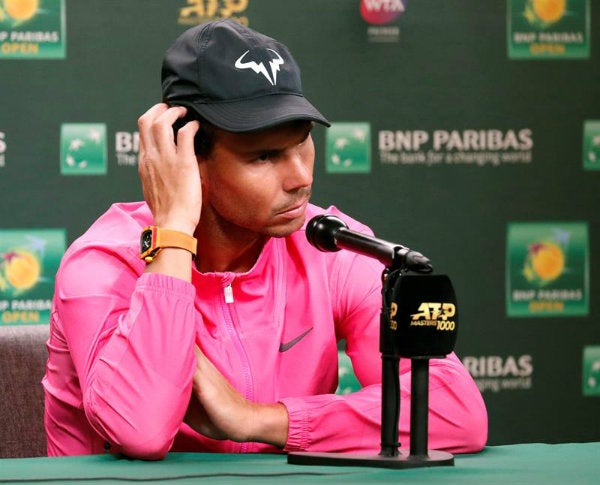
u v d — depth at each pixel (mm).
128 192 13734
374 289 7395
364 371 7438
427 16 14062
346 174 14039
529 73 14258
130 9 13633
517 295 14367
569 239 14406
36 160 13594
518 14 14195
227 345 7027
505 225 14312
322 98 13953
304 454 5848
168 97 6703
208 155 6570
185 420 6523
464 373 6766
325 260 7430
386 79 14031
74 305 6812
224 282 7098
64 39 13570
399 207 14125
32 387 8750
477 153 14227
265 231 6656
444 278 5625
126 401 6148
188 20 13719
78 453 7496
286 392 7160
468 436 6574
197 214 6527
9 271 13602
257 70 6410
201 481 5129
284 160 6473
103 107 13648
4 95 13516
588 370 14359
